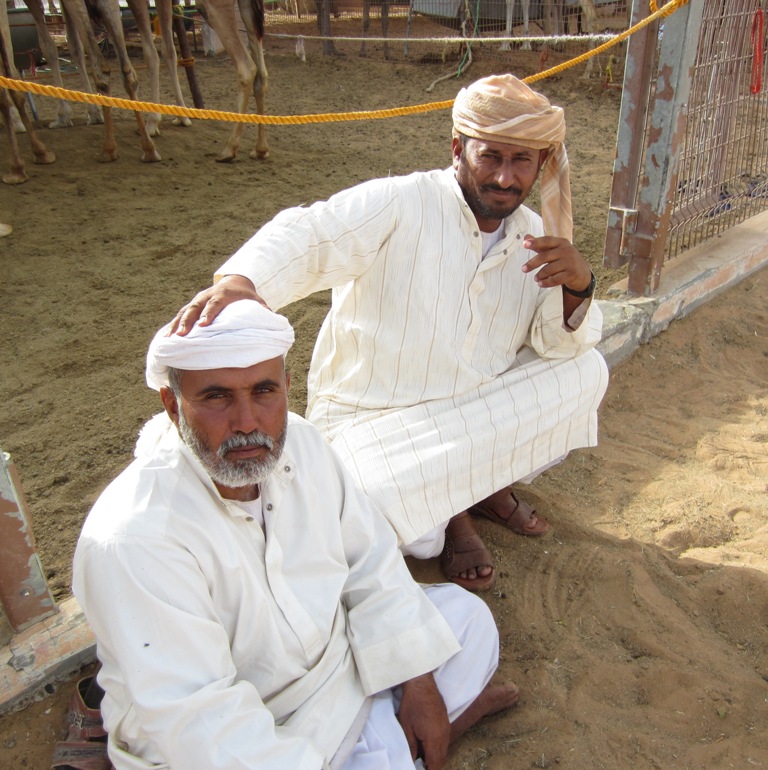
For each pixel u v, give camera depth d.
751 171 5.21
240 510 1.78
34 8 7.73
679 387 4.05
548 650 2.55
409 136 8.30
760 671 2.49
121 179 6.73
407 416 2.53
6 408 3.75
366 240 2.35
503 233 2.53
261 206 6.18
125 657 1.59
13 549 2.22
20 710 2.29
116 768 1.81
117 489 1.73
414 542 2.57
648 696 2.39
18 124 8.02
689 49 3.80
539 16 12.15
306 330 4.45
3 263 5.18
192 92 8.72
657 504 3.21
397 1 13.11
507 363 2.73
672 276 4.60
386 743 1.92
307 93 10.51
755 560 2.89
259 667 1.85
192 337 1.62
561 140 2.31
